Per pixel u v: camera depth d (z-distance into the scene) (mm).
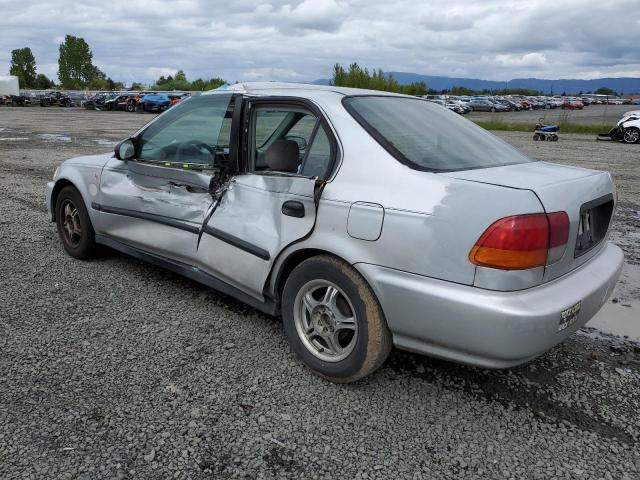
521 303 2412
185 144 3854
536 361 3373
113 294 4207
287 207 3080
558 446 2582
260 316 3893
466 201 2504
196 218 3686
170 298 4164
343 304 2973
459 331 2506
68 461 2367
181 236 3807
